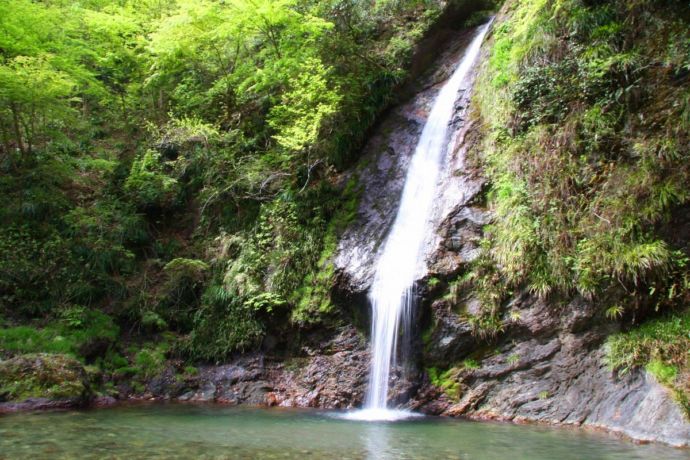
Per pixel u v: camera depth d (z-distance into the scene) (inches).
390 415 370.9
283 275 488.7
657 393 294.5
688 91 345.1
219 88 625.9
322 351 448.5
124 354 499.5
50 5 719.1
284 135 548.4
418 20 642.8
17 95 554.6
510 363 365.1
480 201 421.1
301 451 254.5
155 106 715.4
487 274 385.4
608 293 333.1
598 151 369.1
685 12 372.5
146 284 560.1
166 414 370.9
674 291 317.7
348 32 623.8
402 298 406.0
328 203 516.7
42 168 598.2
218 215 591.2
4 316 503.8
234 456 243.1
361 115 560.1
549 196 374.0
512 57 451.2
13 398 376.8
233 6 587.5
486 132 451.8
